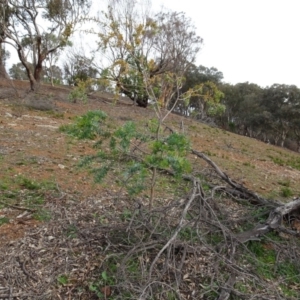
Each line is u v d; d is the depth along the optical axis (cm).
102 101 1686
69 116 1159
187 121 1549
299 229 414
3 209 384
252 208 455
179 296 252
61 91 1822
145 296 244
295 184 739
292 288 310
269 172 833
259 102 3167
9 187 443
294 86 3053
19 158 573
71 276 282
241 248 350
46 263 294
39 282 271
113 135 320
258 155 1127
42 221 366
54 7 1805
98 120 316
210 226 354
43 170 527
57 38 1706
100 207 409
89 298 262
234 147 1190
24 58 1634
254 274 310
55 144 706
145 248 289
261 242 379
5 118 944
